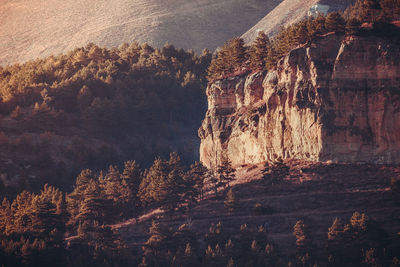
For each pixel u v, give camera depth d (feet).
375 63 497.46
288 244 442.91
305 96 516.32
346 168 488.85
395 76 488.02
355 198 462.60
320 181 486.79
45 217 534.78
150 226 514.27
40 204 538.47
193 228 488.85
